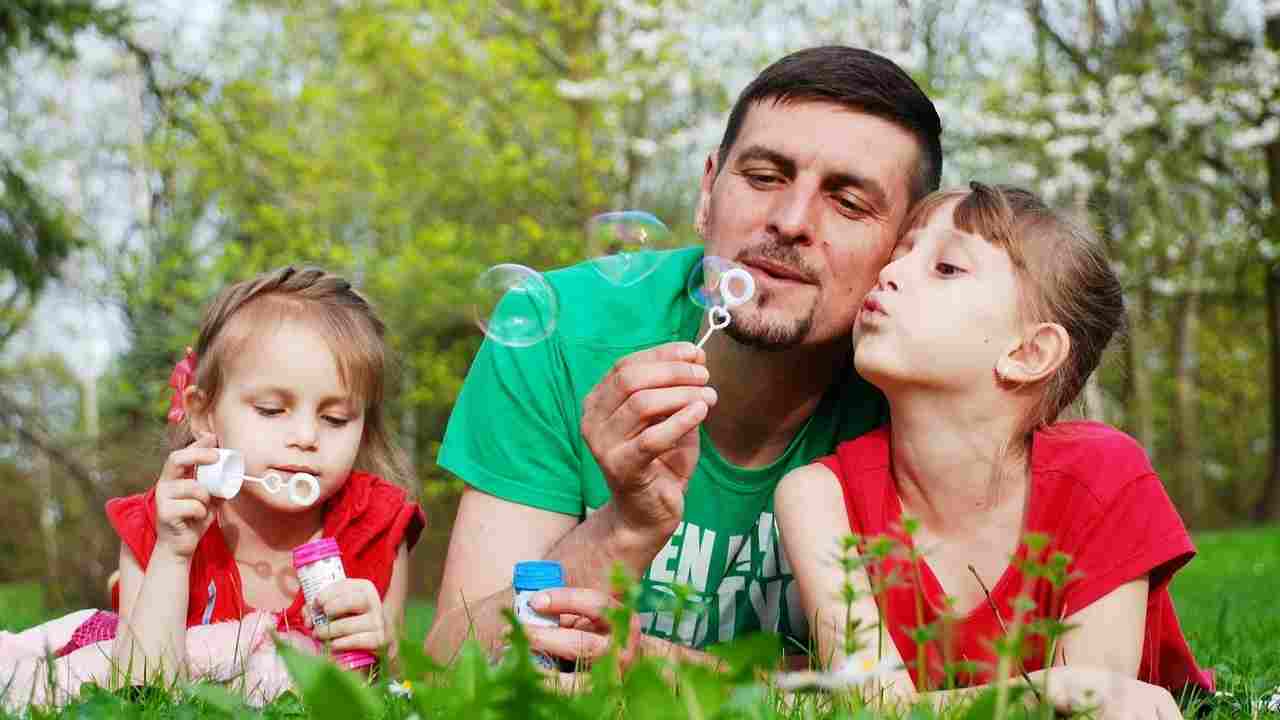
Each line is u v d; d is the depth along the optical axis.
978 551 1.89
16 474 19.05
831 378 2.15
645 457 1.73
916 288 1.88
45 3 8.52
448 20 11.17
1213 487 23.66
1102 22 11.41
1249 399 22.78
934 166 2.09
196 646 2.09
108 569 5.68
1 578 18.81
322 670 1.04
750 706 1.10
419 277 11.50
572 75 10.76
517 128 12.01
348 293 2.47
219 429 2.32
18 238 8.61
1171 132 11.00
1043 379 1.90
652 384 1.73
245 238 11.26
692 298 2.15
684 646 1.90
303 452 2.28
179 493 2.05
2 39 8.48
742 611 2.19
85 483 8.88
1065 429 1.91
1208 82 11.06
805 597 1.89
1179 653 1.97
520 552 2.16
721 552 2.17
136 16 9.20
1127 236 12.23
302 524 2.36
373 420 2.55
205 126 10.39
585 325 2.23
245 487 2.28
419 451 13.75
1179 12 11.39
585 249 10.88
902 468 1.93
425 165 11.96
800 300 1.98
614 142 11.06
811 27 9.58
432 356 12.68
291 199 11.39
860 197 1.97
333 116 12.20
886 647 1.79
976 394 1.87
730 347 2.09
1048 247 1.92
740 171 2.01
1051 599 1.84
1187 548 1.79
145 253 9.75
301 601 2.28
